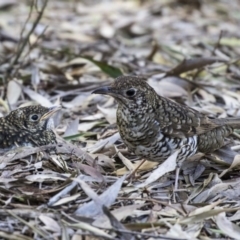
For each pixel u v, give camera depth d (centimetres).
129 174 1015
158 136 1002
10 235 847
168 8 2167
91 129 1219
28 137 1062
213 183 1007
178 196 982
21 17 1977
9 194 944
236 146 1123
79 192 954
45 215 888
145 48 1753
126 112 1001
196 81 1446
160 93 1344
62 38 1805
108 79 1447
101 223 870
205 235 893
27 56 1527
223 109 1302
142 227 876
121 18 2034
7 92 1329
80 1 2200
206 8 2195
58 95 1354
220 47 1781
